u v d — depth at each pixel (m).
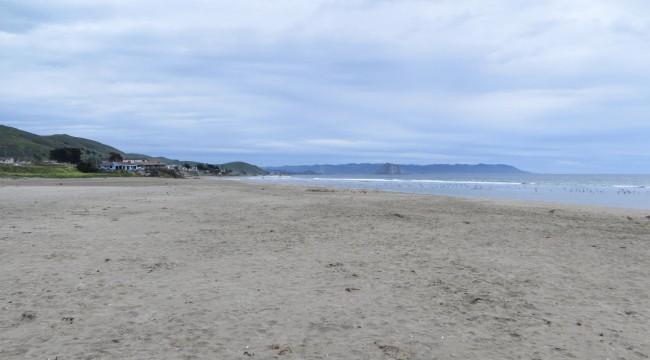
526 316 5.69
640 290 6.94
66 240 10.80
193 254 9.41
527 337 4.99
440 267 8.41
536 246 10.79
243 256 9.27
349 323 5.39
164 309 5.82
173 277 7.49
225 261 8.79
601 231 13.60
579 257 9.48
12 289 6.61
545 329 5.23
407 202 24.91
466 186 68.62
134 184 53.03
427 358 4.43
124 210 18.38
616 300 6.40
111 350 4.52
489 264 8.70
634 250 10.37
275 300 6.27
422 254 9.65
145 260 8.73
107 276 7.47
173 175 147.88
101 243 10.48
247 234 12.27
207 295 6.47
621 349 4.66
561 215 18.44
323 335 5.00
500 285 7.15
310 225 14.32
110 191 34.09
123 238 11.25
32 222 13.97
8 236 11.22
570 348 4.69
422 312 5.82
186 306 5.96
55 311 5.68
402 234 12.57
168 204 21.86
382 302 6.22
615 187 65.81
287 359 4.36
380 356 4.46
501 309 5.96
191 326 5.22
